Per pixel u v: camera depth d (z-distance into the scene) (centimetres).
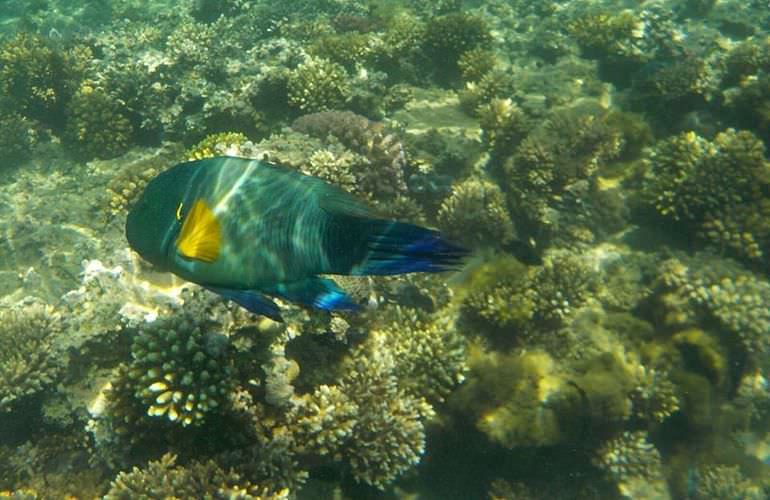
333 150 273
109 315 193
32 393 198
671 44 474
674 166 332
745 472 269
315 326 189
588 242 318
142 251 70
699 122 381
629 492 251
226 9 584
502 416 230
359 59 441
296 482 170
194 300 171
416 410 210
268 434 175
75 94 381
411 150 327
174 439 169
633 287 297
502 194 316
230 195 64
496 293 260
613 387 240
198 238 64
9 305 272
